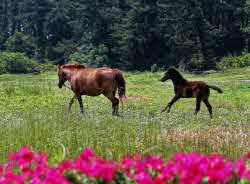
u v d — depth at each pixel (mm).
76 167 6188
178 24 82188
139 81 52875
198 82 21250
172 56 83188
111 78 20688
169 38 83312
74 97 21391
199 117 19641
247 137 13125
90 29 89625
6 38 105562
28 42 95500
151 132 13375
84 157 6695
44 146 11555
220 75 63031
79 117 17531
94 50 85000
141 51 84875
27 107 23312
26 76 71000
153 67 78500
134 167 6344
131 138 12641
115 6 93375
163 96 31062
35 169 6371
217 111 22766
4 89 32031
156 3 84812
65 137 12484
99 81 20688
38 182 5855
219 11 87938
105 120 16375
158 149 9664
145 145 11859
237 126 16406
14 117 18500
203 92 21125
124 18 90062
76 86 21172
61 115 17562
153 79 56375
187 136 12914
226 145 12016
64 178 5871
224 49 87375
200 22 81375
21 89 31688
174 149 10180
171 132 13688
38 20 100500
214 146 11945
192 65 78812
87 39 89250
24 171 6234
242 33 87000
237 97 31438
